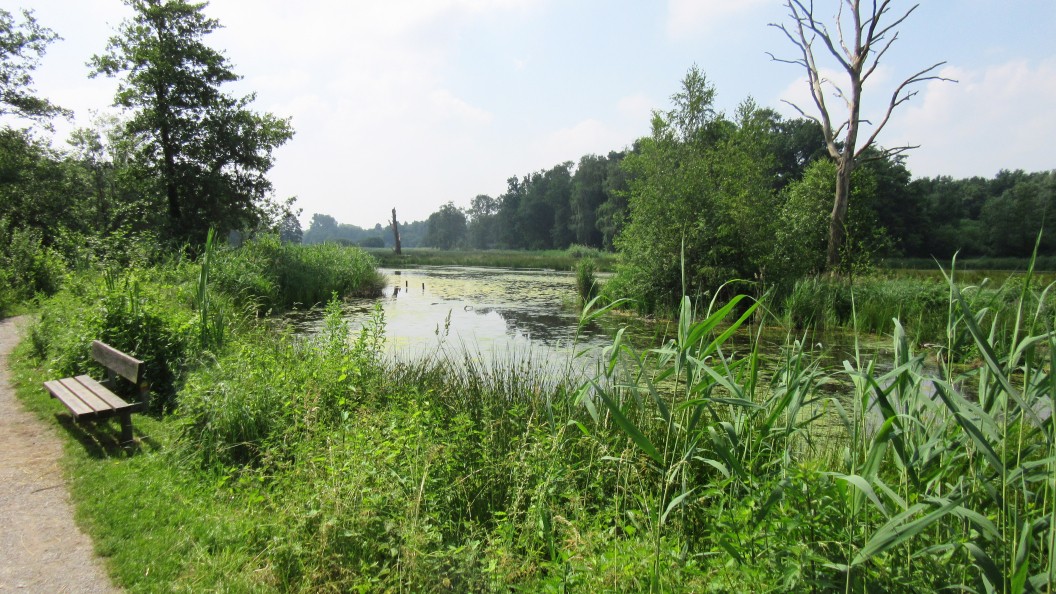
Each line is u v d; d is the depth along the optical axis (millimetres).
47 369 7129
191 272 14094
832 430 5324
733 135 17094
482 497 3879
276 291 16953
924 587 2391
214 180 23766
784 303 14594
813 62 19016
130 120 22609
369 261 26562
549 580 2805
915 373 2746
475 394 5949
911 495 2660
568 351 10203
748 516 2760
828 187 19828
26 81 23219
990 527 2021
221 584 2982
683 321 2969
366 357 6355
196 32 24031
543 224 97750
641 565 2758
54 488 4141
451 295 22000
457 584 2850
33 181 23875
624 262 18281
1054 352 2250
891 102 17625
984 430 2689
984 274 20625
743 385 3684
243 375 5426
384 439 4141
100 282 8617
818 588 2469
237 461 4695
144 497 3971
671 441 4074
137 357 6543
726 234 16062
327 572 2955
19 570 3127
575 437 4453
